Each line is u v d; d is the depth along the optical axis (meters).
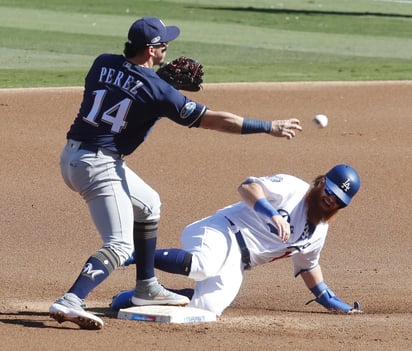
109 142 21.23
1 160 45.84
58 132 52.12
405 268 31.50
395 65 81.31
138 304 23.56
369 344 20.80
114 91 21.16
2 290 27.03
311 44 94.44
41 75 70.06
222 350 19.88
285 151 49.56
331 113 59.59
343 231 36.31
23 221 36.34
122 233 21.44
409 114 60.03
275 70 76.31
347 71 76.88
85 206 38.84
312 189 23.30
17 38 90.00
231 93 63.81
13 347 19.38
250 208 23.23
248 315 24.52
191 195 40.84
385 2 138.25
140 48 21.53
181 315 22.52
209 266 23.28
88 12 111.69
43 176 43.44
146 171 44.72
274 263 32.31
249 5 126.31
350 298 27.31
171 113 21.23
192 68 23.12
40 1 120.56
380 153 49.56
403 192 42.31
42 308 24.41
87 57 80.62
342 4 133.12
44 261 31.09
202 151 48.97
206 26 103.94
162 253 23.42
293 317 24.17
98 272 21.11
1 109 56.91
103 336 20.69
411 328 22.67
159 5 121.00
